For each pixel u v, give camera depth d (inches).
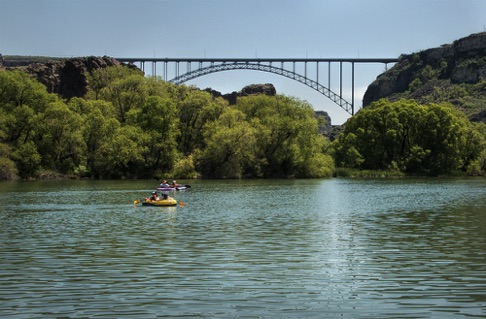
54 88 5659.5
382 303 753.6
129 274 912.9
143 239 1275.8
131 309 725.3
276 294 796.0
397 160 5482.3
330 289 823.1
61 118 4042.8
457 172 5516.7
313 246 1177.4
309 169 4835.1
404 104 5703.7
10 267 965.8
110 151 4128.9
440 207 2049.7
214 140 4338.1
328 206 2094.0
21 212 1846.7
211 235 1337.4
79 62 5841.5
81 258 1045.8
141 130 4320.9
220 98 4798.2
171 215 1771.7
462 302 757.3
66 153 4133.9
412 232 1384.1
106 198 2417.6
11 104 4136.3
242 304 747.4
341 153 5610.2
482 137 5679.1
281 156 4665.4
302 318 692.7
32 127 4018.2
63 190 2910.9
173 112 4473.4
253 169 4598.9
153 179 4249.5
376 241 1242.0
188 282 860.6
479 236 1312.7
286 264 992.2
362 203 2226.9
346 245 1190.3
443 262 1010.1
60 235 1338.6
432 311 719.1
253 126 4598.9
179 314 706.2
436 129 5428.2
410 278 888.3
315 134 4835.1
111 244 1206.9
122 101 4697.3
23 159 3900.1
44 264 991.0
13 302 754.8
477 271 936.9
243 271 936.3
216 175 4473.4
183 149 4694.9
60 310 721.0
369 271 938.1
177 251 1119.0
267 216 1743.4
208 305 742.5
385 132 5536.4
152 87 4827.8
